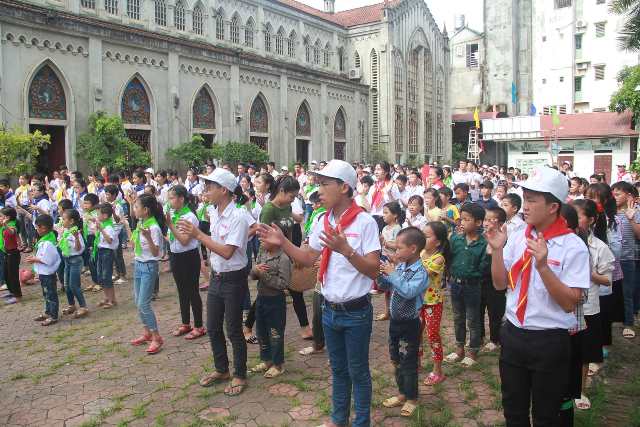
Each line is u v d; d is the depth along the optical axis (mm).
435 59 45062
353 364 4160
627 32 7383
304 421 4789
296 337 7090
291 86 31453
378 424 4730
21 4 17703
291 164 30484
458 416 4840
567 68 44500
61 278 9781
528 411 3471
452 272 6039
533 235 3414
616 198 7008
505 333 3525
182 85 24500
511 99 48500
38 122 18750
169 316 8227
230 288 5363
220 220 5332
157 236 6641
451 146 47250
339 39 39531
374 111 39000
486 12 49500
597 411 4891
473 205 5930
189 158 22953
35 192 12781
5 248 9219
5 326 7926
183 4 27656
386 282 5031
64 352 6750
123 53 21578
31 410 5133
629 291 6965
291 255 4223
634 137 35375
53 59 19000
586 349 5000
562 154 38156
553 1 44938
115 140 19562
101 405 5215
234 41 31062
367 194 11102
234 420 4828
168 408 5109
